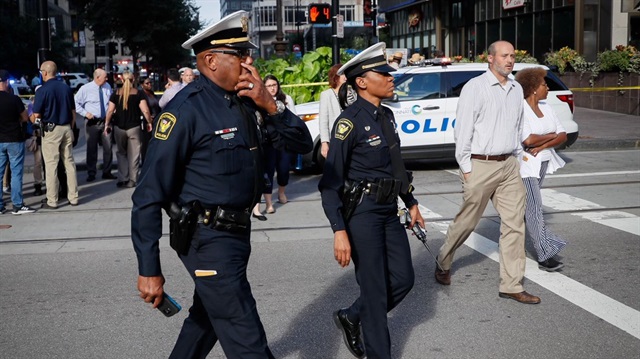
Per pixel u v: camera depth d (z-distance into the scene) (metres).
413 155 12.00
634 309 5.43
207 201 3.34
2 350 4.90
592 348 4.72
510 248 5.64
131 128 11.23
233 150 3.34
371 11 25.94
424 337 4.97
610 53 20.42
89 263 7.07
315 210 9.26
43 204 9.93
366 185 4.17
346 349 4.80
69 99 9.80
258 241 7.72
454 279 6.28
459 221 5.79
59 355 4.80
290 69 16.88
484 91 5.46
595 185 10.41
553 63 22.91
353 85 4.28
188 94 3.36
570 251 7.07
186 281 6.38
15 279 6.59
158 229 3.29
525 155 6.13
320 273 6.51
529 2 26.31
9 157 9.36
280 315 5.45
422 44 37.59
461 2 32.94
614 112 20.41
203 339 3.67
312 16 15.37
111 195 10.78
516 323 5.20
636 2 22.00
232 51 3.35
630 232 7.77
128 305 5.78
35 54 48.94
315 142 11.95
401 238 4.32
